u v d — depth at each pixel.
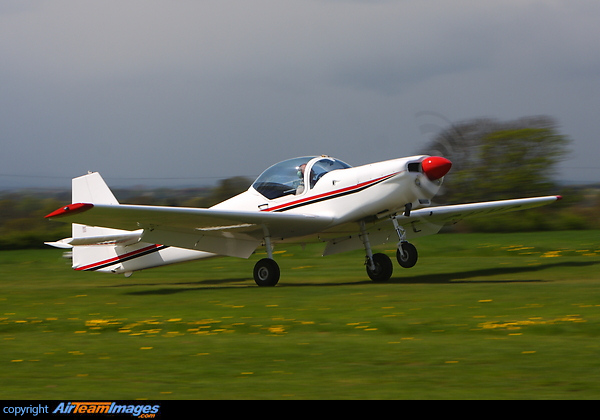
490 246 40.47
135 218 22.09
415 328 14.30
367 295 19.89
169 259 29.33
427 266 31.70
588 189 62.81
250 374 10.95
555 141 62.22
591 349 11.93
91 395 9.84
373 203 24.00
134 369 11.52
